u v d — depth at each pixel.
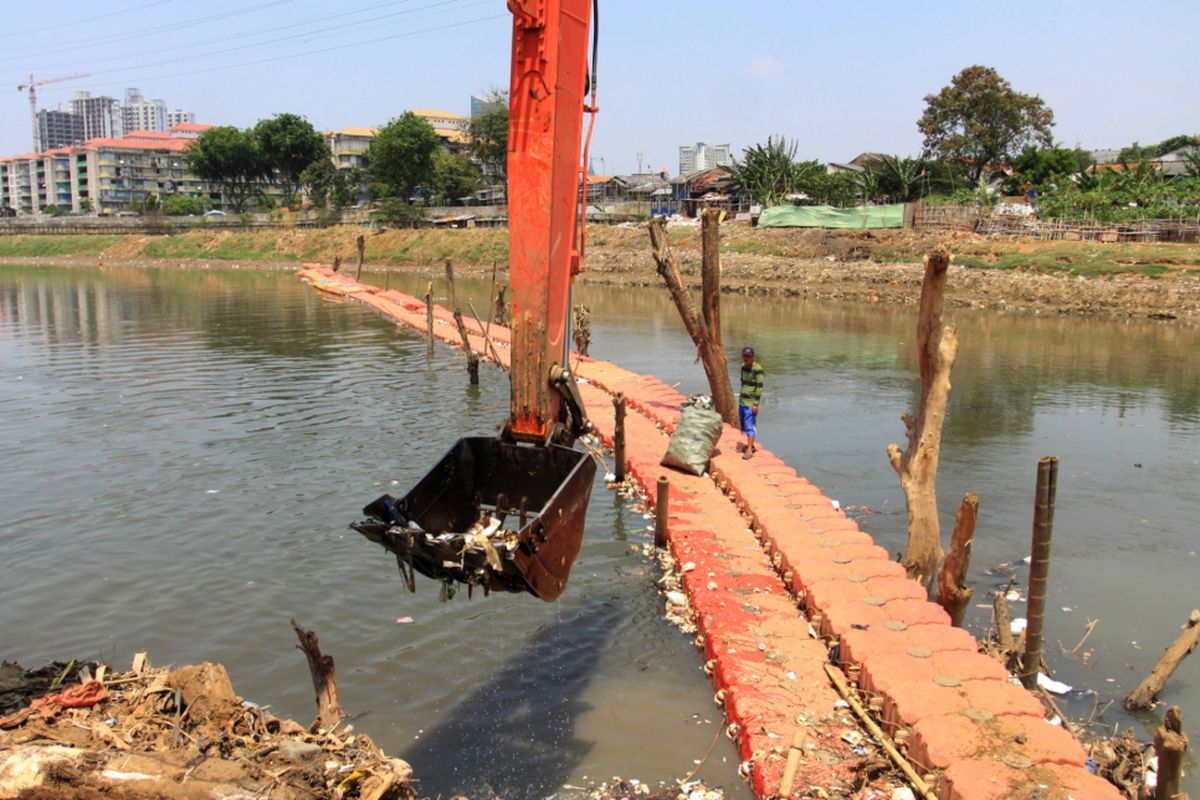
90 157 138.25
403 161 85.44
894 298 43.66
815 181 66.12
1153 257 41.00
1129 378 23.06
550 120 6.38
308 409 19.11
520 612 9.26
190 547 11.02
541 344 6.62
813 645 7.98
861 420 18.27
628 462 14.25
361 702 7.52
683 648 8.48
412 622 9.02
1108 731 7.19
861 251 52.28
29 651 8.40
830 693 7.16
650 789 6.32
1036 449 15.99
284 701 7.51
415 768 6.60
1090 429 17.52
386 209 84.38
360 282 55.97
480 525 5.89
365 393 21.00
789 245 55.47
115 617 9.10
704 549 10.27
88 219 103.19
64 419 18.05
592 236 69.12
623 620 9.06
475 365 21.58
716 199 72.06
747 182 68.25
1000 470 14.64
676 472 13.60
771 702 7.00
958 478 14.18
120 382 22.38
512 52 6.41
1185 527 12.01
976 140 65.38
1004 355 26.95
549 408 6.76
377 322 36.44
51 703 5.93
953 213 52.84
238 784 5.13
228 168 99.25
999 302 40.47
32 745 5.35
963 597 8.30
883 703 6.68
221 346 29.19
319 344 29.69
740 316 38.09
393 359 26.41
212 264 84.75
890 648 7.36
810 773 6.09
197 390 21.28
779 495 11.80
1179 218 45.44
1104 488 13.72
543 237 6.49
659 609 9.33
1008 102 64.69
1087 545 11.35
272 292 52.97
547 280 6.55
